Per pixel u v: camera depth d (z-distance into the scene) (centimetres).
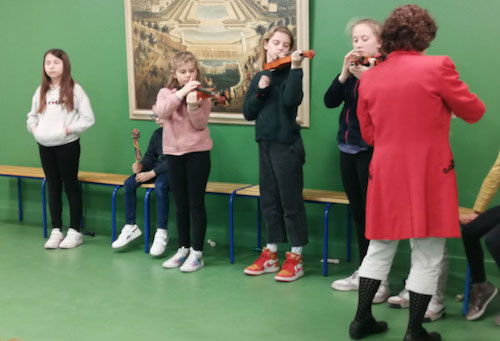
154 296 323
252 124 409
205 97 343
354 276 333
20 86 490
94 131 470
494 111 340
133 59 438
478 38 338
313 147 391
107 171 470
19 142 500
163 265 373
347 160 323
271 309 304
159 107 348
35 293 328
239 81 405
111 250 414
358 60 296
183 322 288
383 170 243
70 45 466
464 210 333
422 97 232
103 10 449
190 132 355
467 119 240
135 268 373
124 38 445
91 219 479
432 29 241
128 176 449
